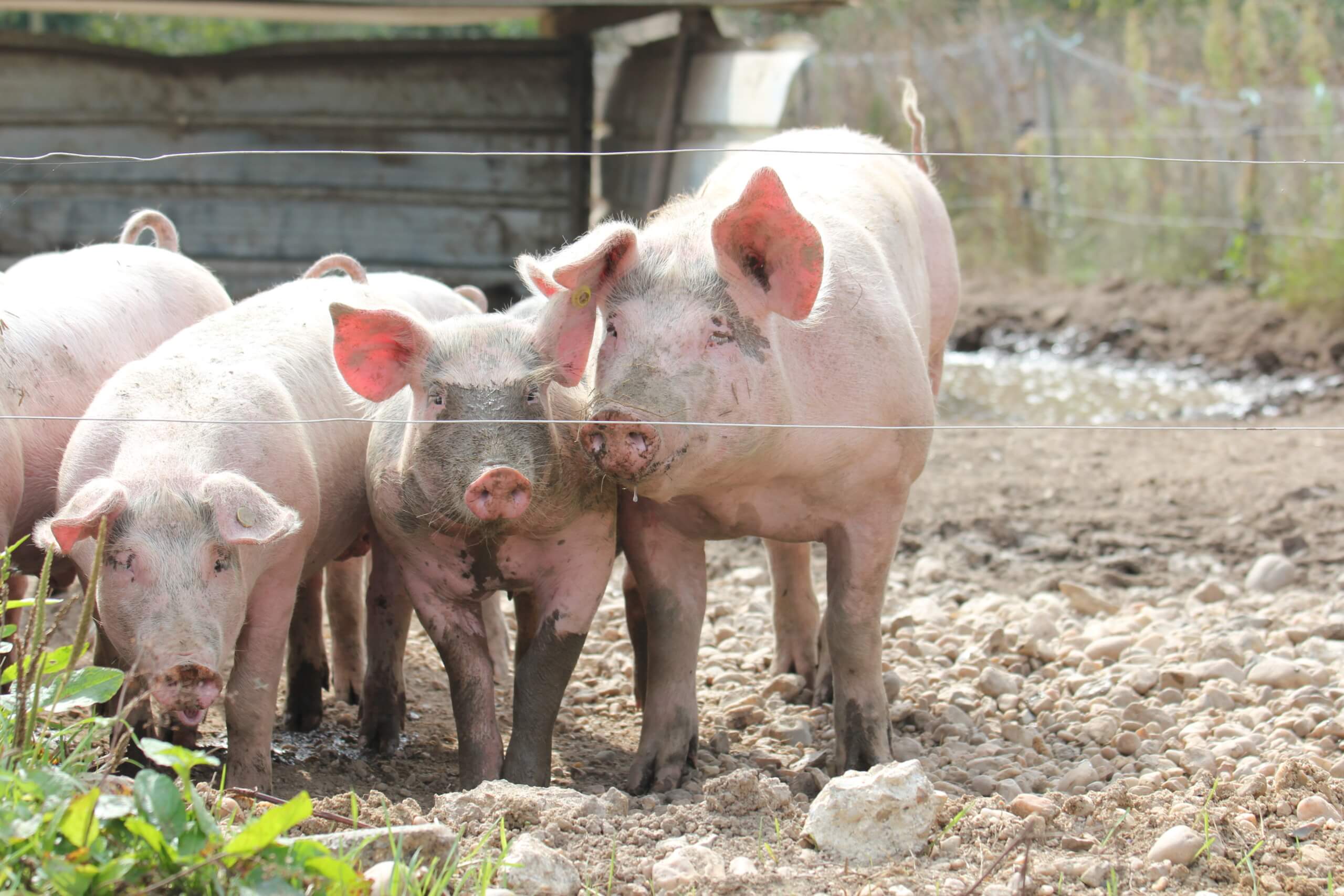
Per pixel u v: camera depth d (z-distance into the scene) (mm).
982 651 4289
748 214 3311
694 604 3662
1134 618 4504
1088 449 6320
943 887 3051
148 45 14531
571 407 3600
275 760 3805
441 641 3607
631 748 3873
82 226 9086
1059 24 12211
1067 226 10070
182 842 2818
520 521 3473
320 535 3770
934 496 5574
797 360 3492
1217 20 9820
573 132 9016
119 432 3490
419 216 9156
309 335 3865
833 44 12633
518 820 3207
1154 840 3223
